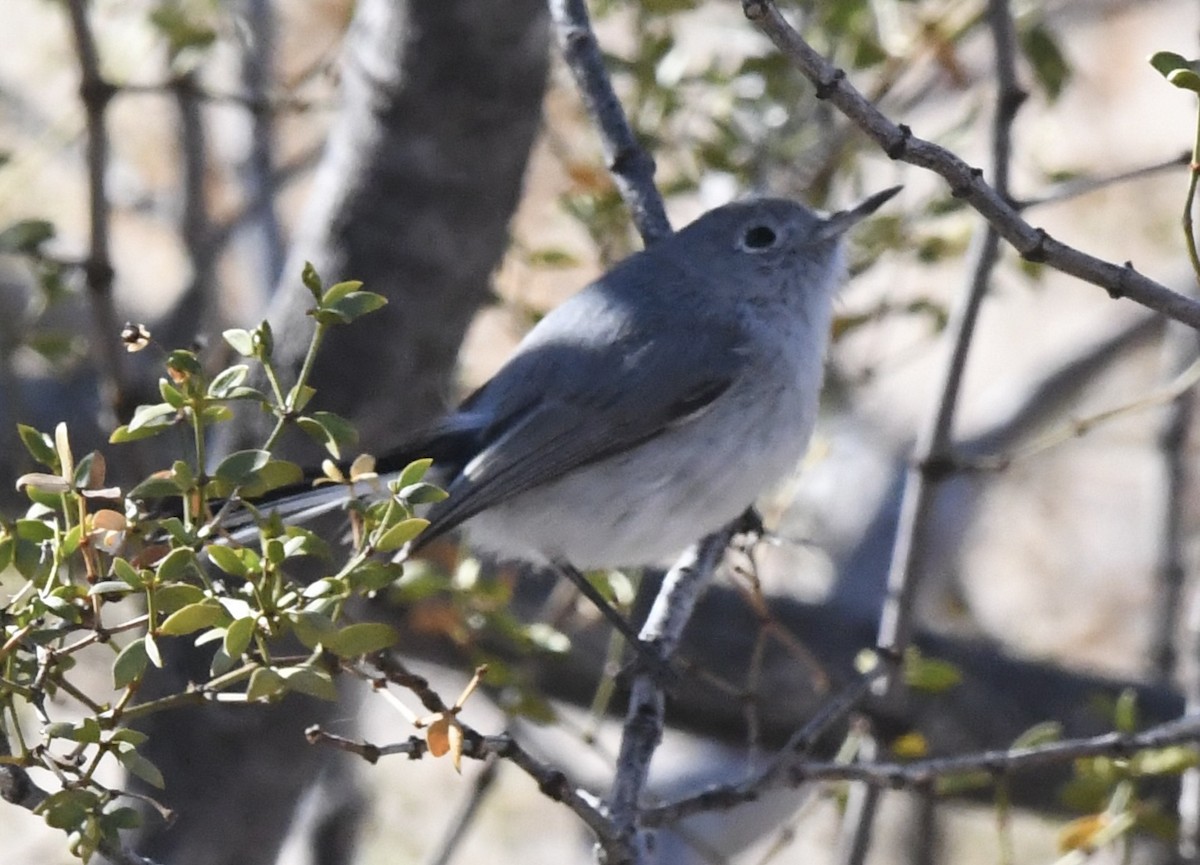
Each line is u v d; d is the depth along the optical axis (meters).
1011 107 9.04
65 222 15.56
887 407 16.50
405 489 5.55
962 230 10.91
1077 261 6.13
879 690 9.28
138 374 12.03
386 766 15.72
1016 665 11.38
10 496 11.71
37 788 5.55
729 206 9.88
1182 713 11.32
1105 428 18.12
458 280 10.02
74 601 5.45
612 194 10.55
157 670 9.83
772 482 9.62
